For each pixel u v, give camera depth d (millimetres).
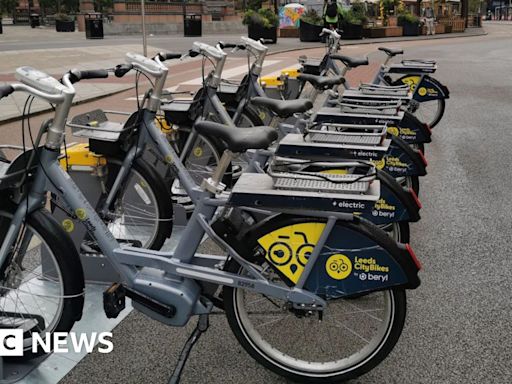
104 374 2865
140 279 2779
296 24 28672
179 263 2764
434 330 3283
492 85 12727
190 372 2889
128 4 30438
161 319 2781
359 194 2525
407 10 34062
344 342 3082
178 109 4586
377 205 3455
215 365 2947
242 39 5441
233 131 2621
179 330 3256
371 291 2559
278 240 2590
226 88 5488
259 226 2615
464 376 2867
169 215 3928
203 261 2820
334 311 3324
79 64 15172
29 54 17047
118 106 9844
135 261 2799
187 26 27344
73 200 2738
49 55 17000
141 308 2803
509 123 8914
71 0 47656
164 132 4766
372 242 2516
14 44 21344
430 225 4879
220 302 2842
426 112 8461
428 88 7129
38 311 3164
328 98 5000
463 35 32969
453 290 3762
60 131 2650
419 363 2971
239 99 5469
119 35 28859
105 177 3811
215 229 2680
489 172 6406
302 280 2588
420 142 5027
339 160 3473
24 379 2807
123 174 3764
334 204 2479
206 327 2842
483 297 3668
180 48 19828
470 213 5160
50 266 3381
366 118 4254
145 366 2936
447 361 2988
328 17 22969
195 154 4793
